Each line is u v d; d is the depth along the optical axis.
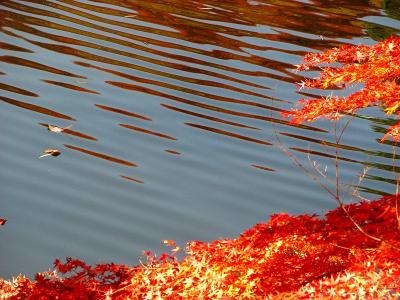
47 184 17.64
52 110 20.83
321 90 23.12
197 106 21.53
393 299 7.45
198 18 28.33
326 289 7.68
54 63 23.42
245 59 24.75
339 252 9.44
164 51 24.86
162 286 9.41
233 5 30.55
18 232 15.85
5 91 21.53
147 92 22.09
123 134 19.95
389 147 20.44
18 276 13.90
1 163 18.28
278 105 21.88
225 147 19.67
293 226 9.93
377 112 22.70
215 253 9.59
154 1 29.97
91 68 23.30
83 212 16.73
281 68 24.31
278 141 20.19
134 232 16.20
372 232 9.44
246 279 9.21
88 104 21.27
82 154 18.95
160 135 19.98
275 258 9.56
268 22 28.62
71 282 10.50
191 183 18.14
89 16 27.50
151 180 18.12
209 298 8.95
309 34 27.62
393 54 10.43
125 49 24.75
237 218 16.97
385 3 33.19
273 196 17.89
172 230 16.36
